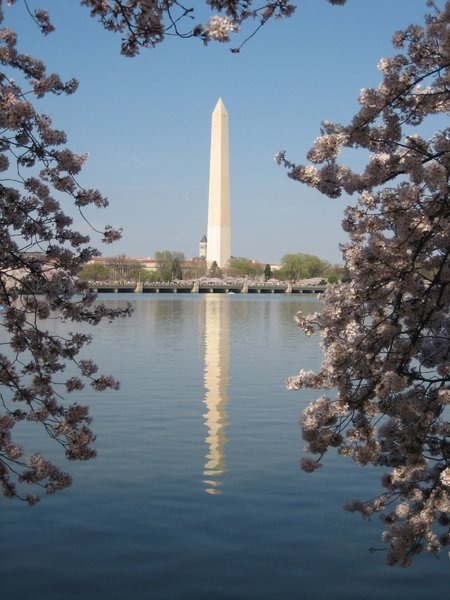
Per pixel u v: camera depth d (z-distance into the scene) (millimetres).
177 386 32031
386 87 9258
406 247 8844
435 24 9305
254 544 13422
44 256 10633
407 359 9086
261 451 20203
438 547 9469
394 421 9289
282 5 7605
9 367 10867
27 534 13789
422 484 12297
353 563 12602
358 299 9117
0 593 11359
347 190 8961
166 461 19062
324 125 9438
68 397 28656
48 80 9945
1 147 9945
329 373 9375
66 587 11602
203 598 11258
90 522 14422
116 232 10859
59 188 10492
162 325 72812
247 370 37906
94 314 10945
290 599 11234
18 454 10281
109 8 7883
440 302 9266
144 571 12242
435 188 8258
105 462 18922
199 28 7336
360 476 17688
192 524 14383
